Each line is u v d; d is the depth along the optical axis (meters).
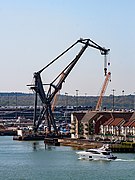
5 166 151.12
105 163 153.62
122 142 194.62
